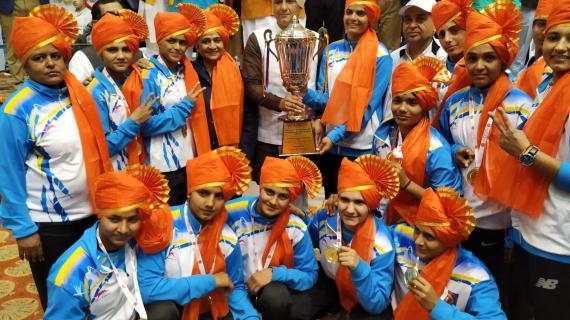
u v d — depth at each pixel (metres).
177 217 2.38
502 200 2.13
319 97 3.16
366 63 2.96
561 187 1.91
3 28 6.36
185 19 2.87
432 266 2.19
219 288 2.37
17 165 2.23
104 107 2.63
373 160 2.37
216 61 3.14
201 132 2.98
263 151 3.41
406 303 2.27
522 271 2.18
